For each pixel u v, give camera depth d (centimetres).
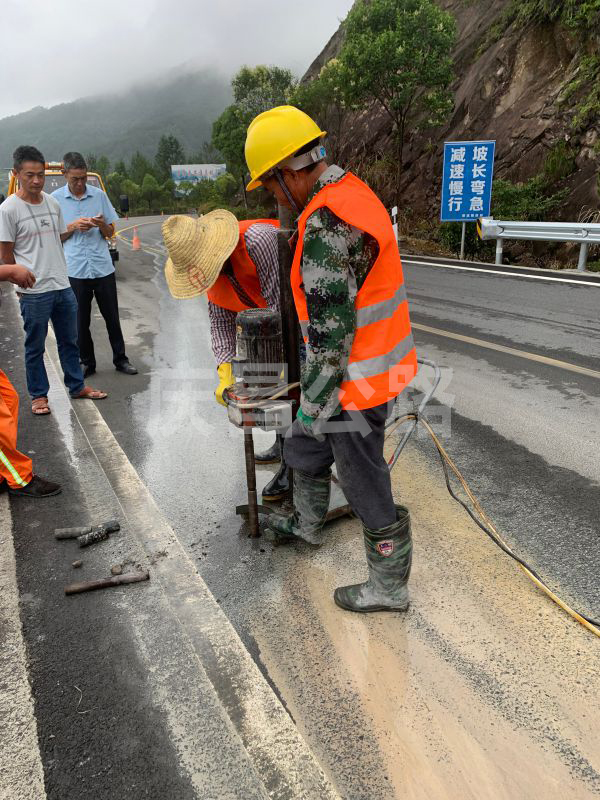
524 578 251
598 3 1221
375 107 2175
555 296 823
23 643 214
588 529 285
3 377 307
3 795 160
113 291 527
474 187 1226
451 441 388
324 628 226
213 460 370
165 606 233
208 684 196
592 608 232
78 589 240
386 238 181
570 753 173
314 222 175
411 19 1425
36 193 399
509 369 528
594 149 1176
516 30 1509
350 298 181
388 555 220
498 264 1136
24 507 307
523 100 1427
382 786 165
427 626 225
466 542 278
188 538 288
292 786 164
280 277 237
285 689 198
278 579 256
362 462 205
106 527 283
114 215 518
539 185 1260
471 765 170
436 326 693
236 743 175
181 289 245
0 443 299
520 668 204
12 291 966
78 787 162
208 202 4388
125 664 204
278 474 312
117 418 440
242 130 2905
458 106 1689
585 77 1255
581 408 434
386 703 192
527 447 375
